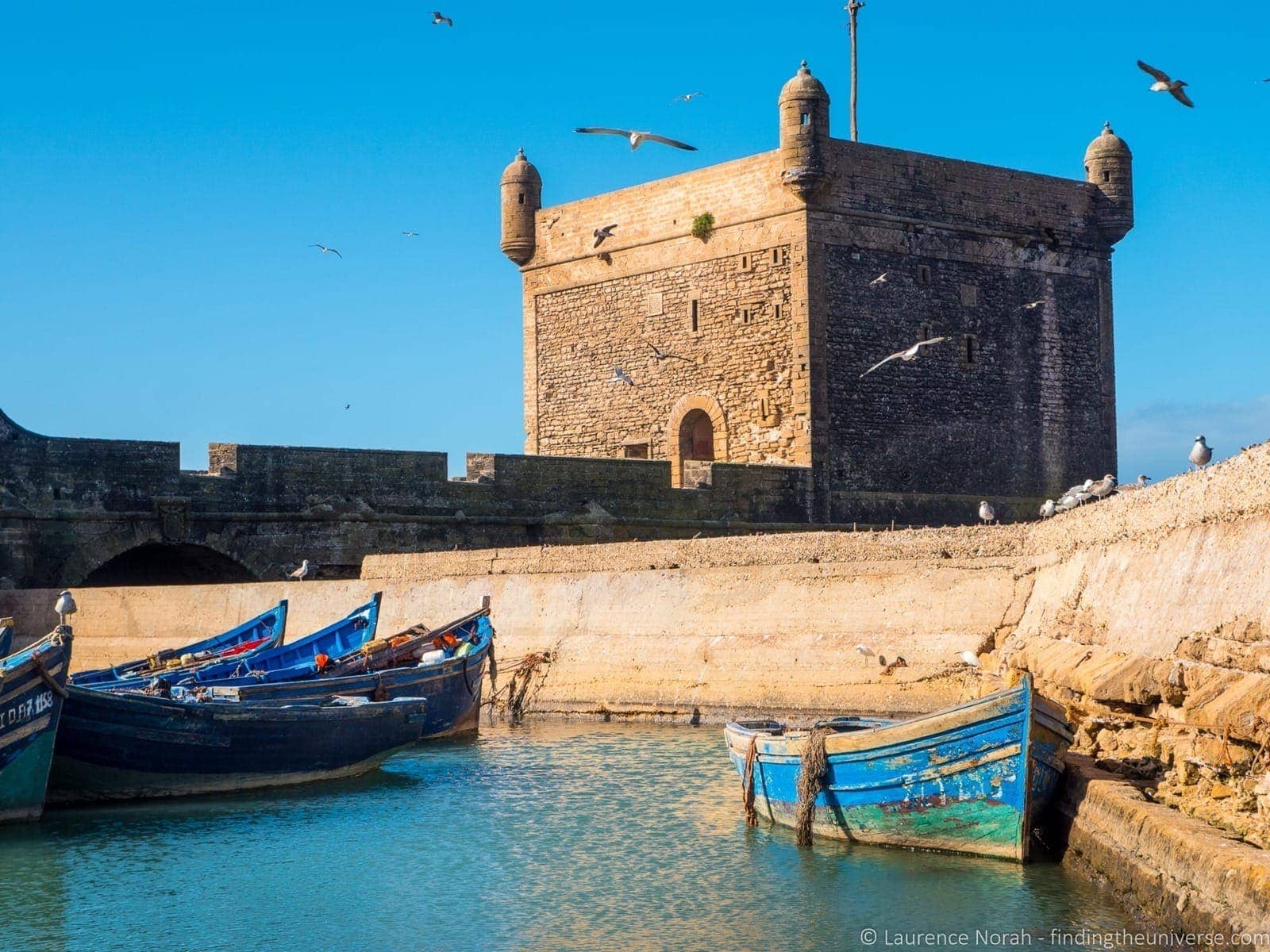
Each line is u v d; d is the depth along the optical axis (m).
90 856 25.59
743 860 24.16
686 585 40.12
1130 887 19.25
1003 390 61.53
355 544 50.69
